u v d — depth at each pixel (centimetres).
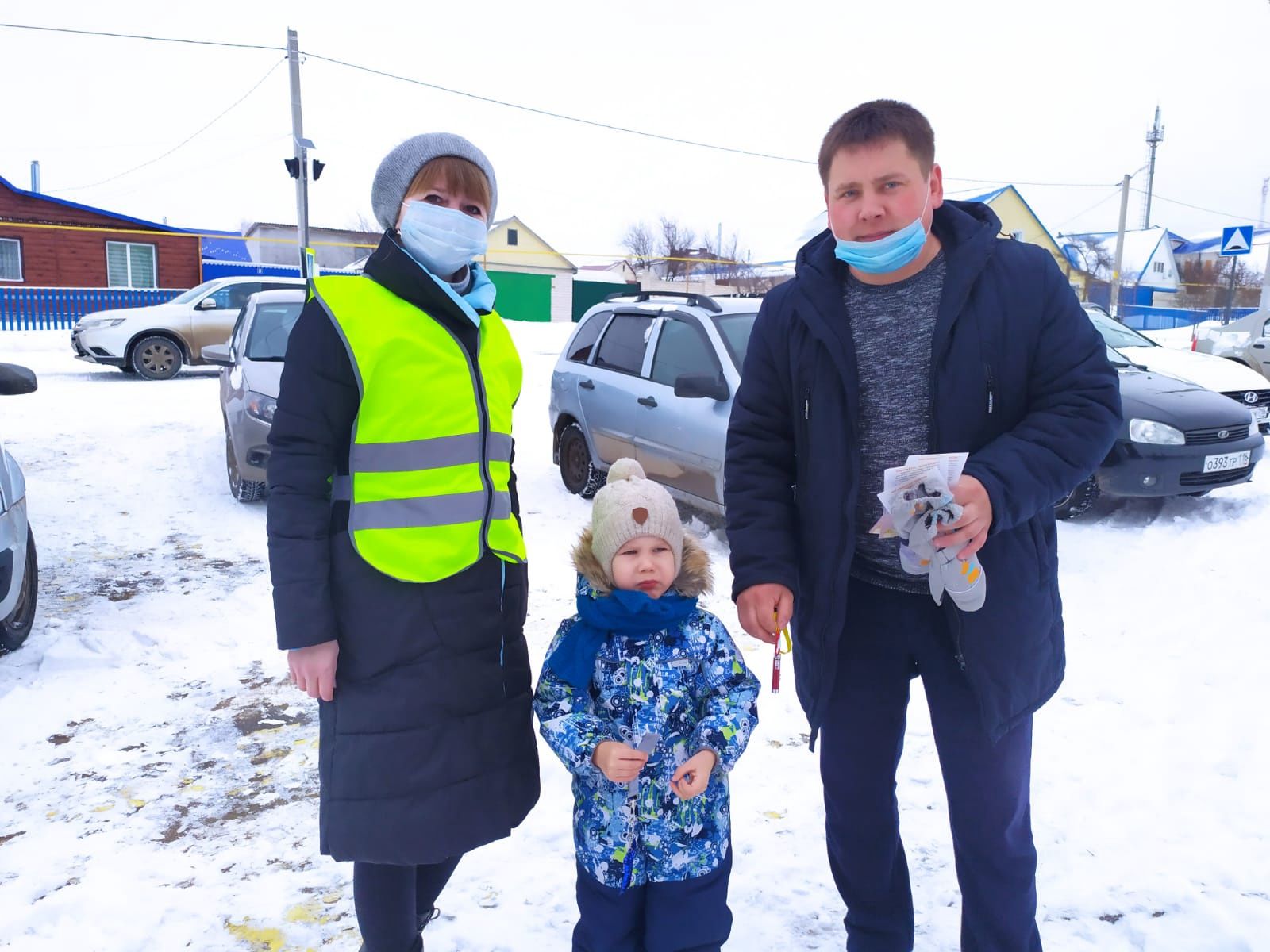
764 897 262
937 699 202
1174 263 4225
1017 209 3672
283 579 181
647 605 201
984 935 205
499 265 4406
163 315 1488
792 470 220
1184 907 252
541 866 277
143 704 387
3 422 1045
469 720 196
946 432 187
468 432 196
